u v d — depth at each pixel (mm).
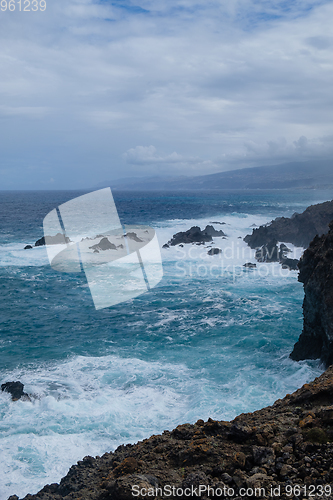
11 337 15719
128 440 8383
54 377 12000
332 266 11672
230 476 4008
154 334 15695
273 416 5266
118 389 11070
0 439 8531
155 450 4852
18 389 10891
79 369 12562
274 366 12383
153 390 10859
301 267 13938
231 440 4695
